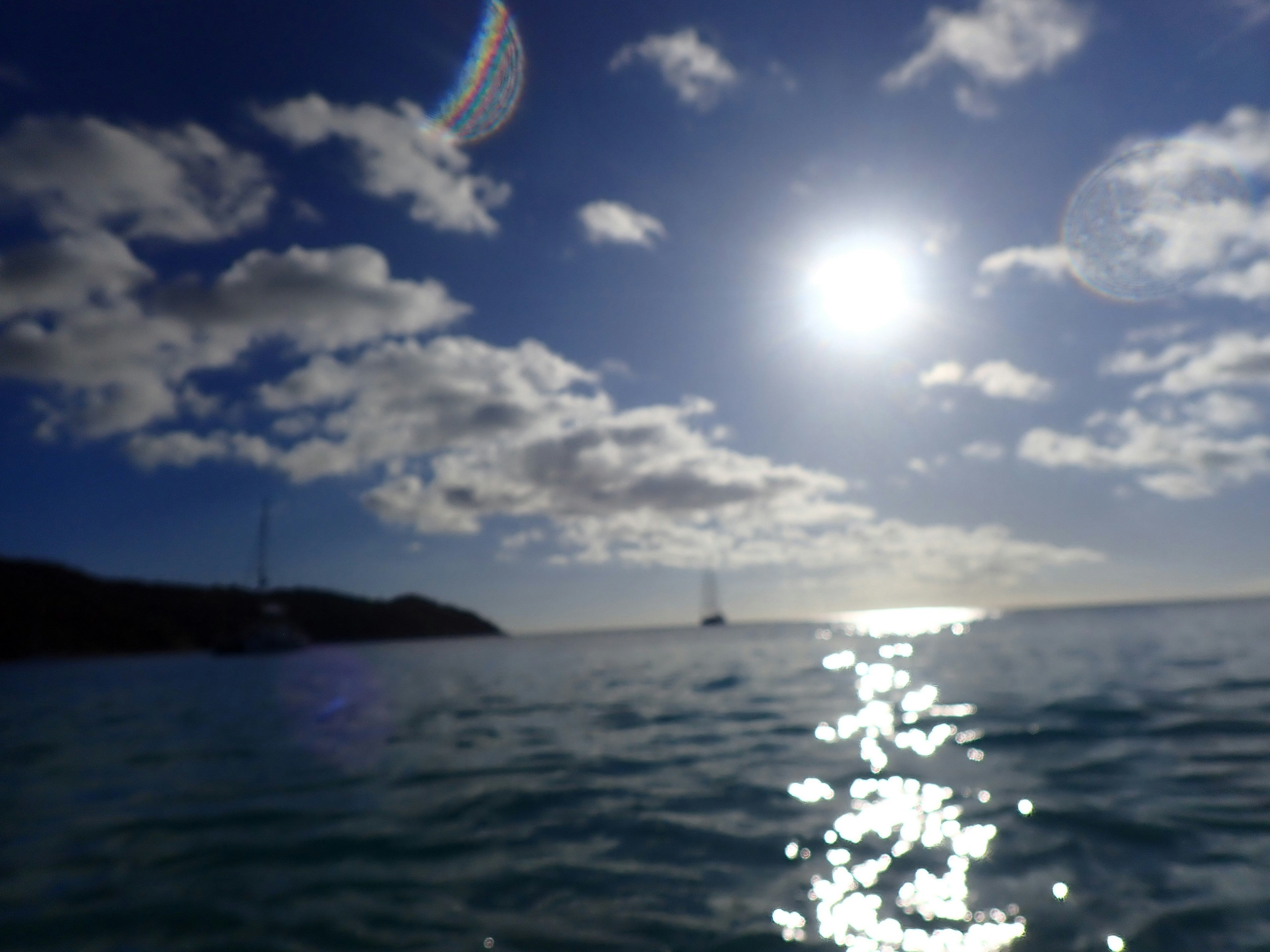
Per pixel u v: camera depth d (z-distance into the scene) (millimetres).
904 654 31875
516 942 4973
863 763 9781
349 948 4918
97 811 8508
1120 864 5828
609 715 15469
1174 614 83312
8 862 6723
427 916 5410
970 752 9922
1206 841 6199
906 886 5691
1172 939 4629
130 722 17844
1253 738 9773
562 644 94938
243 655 83250
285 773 10477
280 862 6590
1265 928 4719
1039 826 6793
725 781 9125
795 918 5238
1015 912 5141
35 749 13320
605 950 4832
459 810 8141
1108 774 8344
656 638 107125
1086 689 15484
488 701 19453
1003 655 27438
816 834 6984
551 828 7410
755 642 59719
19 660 90312
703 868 6250
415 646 109125
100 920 5445
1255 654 22062
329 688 28328
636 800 8375
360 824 7691
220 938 5102
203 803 8781
